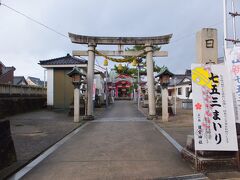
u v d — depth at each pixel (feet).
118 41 49.16
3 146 16.49
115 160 19.17
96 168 17.24
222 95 16.92
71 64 68.59
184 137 28.50
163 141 26.48
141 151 22.02
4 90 53.42
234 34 23.32
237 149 16.29
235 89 17.76
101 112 66.74
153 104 48.52
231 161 16.42
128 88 169.37
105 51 49.88
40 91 79.00
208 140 16.39
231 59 18.20
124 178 15.30
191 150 18.51
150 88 48.70
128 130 34.30
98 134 31.14
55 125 38.50
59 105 70.74
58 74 71.20
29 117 50.06
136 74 104.42
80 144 25.18
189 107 76.64
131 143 25.48
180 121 44.16
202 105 16.76
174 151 22.03
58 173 16.33
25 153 20.95
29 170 16.98
